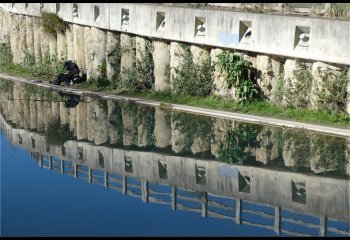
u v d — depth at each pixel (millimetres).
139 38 26094
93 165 18812
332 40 19484
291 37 20578
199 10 23141
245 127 20781
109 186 16891
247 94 22172
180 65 24266
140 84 26203
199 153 19062
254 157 18312
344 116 19688
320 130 19422
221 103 22812
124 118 23484
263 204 15266
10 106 26672
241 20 21938
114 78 27516
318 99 20234
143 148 19969
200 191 16266
